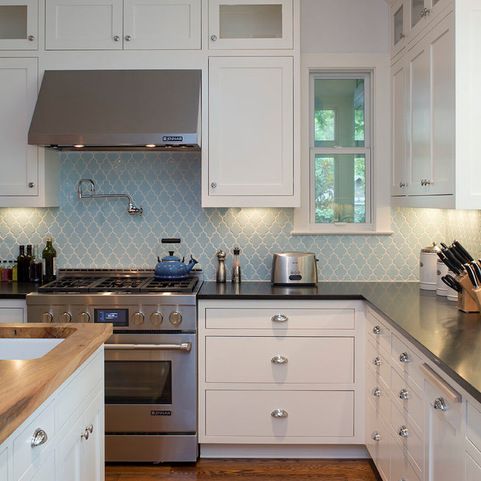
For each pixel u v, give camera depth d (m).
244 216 4.06
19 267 3.95
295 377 3.48
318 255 4.06
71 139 3.47
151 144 3.46
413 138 3.36
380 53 3.96
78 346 1.97
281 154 3.69
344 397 3.48
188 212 4.06
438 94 2.89
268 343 3.47
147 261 4.08
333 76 4.09
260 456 3.60
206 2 3.67
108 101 3.57
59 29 3.69
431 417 2.14
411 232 4.04
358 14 3.96
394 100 3.82
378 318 3.08
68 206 4.07
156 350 3.41
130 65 3.68
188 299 3.40
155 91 3.60
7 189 3.72
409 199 3.46
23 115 3.70
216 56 3.68
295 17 3.68
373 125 4.02
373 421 3.23
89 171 4.05
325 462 3.54
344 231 4.04
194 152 4.05
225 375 3.48
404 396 2.50
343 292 3.55
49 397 1.68
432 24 2.98
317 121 4.10
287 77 3.68
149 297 3.39
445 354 2.04
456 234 3.76
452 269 2.87
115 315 3.40
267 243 4.06
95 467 2.24
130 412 3.45
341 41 3.97
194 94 3.58
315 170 4.12
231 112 3.69
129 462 3.50
